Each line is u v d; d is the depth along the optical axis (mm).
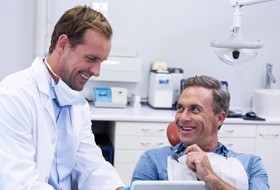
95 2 3779
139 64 3699
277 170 3531
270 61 4148
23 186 1446
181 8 3926
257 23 4078
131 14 3854
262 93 3641
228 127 3404
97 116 3197
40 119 1594
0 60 3727
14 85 1554
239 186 1660
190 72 4016
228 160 1734
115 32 3850
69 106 1738
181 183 1242
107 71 3654
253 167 1787
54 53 1595
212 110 1748
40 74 1612
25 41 3742
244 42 2730
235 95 4129
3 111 1475
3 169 1443
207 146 1786
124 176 3299
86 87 3834
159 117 3287
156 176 1771
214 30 4000
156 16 3896
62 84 1608
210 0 3957
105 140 3553
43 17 3611
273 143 3506
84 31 1475
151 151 1841
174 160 1758
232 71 4082
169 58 3965
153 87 3707
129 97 3871
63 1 3740
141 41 3902
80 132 1822
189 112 1746
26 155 1501
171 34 3941
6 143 1463
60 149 1727
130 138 3275
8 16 3689
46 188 1480
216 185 1523
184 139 1766
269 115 3605
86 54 1488
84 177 1852
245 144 3455
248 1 2820
